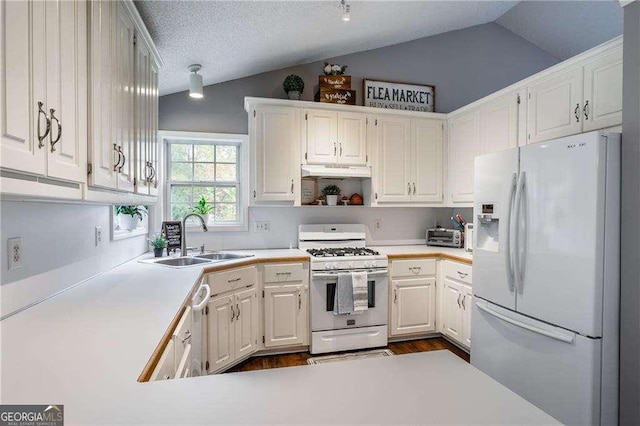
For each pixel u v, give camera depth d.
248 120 3.29
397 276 3.11
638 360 1.60
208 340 2.29
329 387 0.80
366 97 3.58
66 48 1.08
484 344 2.29
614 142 1.68
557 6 3.34
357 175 3.19
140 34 1.89
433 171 3.49
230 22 2.26
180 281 1.90
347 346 2.95
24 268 1.37
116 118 1.51
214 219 3.37
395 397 0.75
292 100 3.15
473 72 3.89
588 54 2.11
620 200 1.69
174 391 0.78
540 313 1.88
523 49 4.03
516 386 2.03
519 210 2.01
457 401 0.74
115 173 1.50
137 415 0.68
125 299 1.54
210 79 3.16
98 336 1.11
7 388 0.79
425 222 3.84
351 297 2.89
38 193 0.95
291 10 2.32
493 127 2.91
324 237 3.44
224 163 3.39
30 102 0.89
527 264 1.96
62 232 1.66
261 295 2.82
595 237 1.64
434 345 3.13
